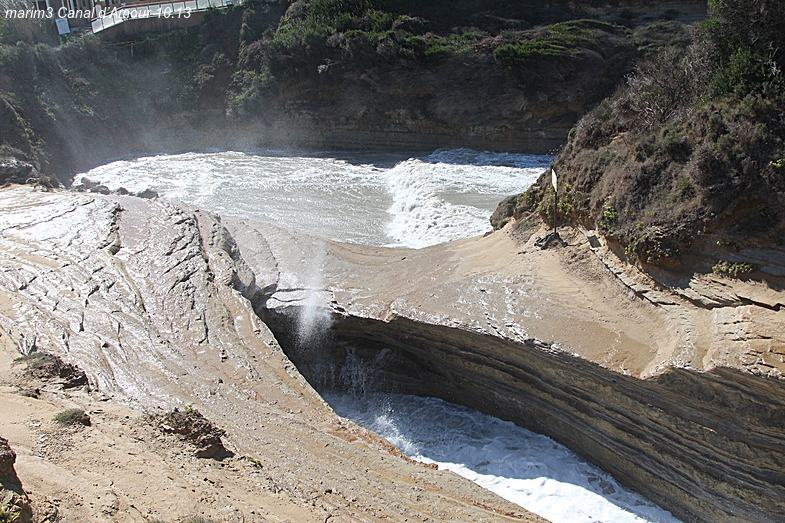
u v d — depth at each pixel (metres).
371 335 14.70
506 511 9.27
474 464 12.15
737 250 10.86
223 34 41.88
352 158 34.56
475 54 33.75
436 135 35.31
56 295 13.13
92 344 11.57
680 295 11.26
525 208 16.06
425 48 34.69
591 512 10.90
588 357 11.23
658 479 10.87
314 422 10.74
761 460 9.57
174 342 12.39
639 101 14.66
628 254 12.27
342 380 15.20
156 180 30.48
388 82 35.28
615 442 11.37
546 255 14.41
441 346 13.62
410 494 8.98
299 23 39.16
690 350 10.20
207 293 14.04
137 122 39.22
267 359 12.44
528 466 11.95
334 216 23.67
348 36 35.97
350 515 7.73
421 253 17.16
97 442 7.35
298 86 37.66
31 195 19.86
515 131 33.50
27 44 36.59
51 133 33.34
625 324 11.82
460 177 26.52
